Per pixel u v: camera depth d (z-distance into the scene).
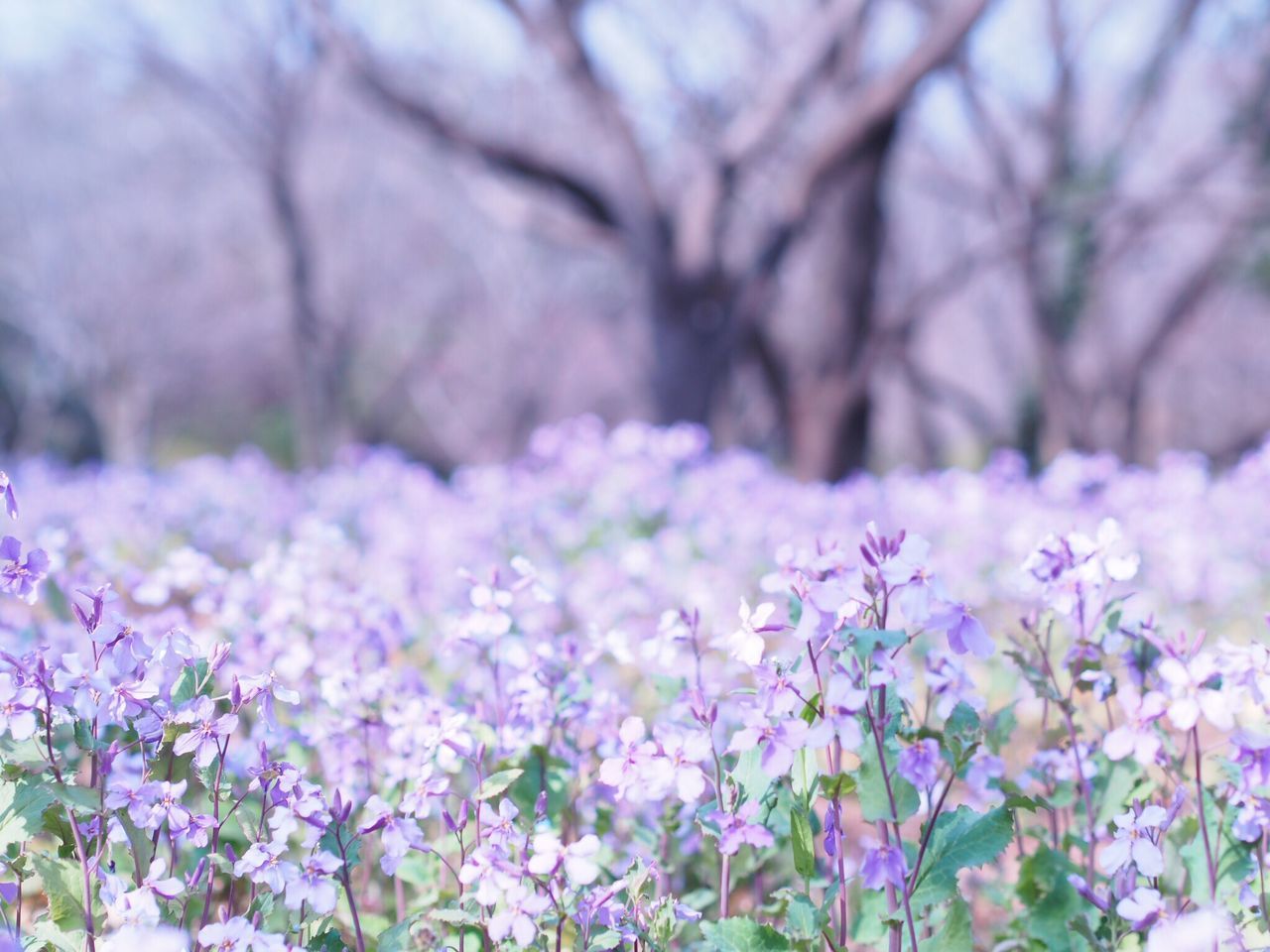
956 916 1.95
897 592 1.90
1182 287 24.31
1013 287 27.34
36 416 37.19
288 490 10.00
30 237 37.16
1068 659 2.31
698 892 2.48
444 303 37.88
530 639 2.72
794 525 7.28
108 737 2.45
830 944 1.98
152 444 42.06
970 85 21.03
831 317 18.02
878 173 17.28
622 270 31.44
